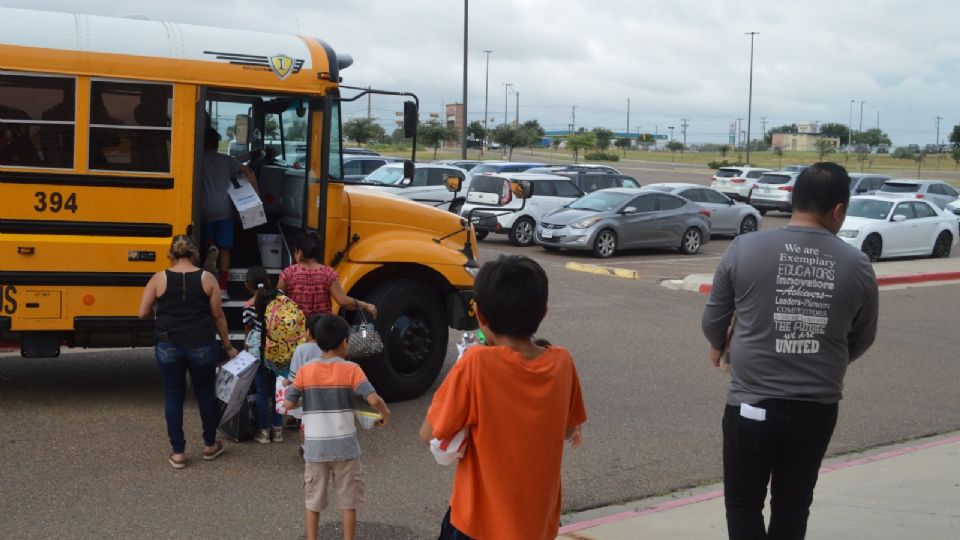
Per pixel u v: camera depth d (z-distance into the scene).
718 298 4.46
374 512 6.20
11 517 5.81
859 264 4.26
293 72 8.19
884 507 6.45
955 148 98.81
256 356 7.23
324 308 7.56
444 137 68.88
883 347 12.93
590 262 20.69
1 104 7.47
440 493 6.59
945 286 19.45
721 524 6.05
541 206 23.62
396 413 8.61
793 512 4.39
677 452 7.84
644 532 5.86
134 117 7.76
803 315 4.23
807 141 152.62
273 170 9.14
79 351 10.51
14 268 7.57
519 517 3.60
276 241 8.85
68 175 7.64
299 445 7.52
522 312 3.62
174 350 6.71
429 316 9.08
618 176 28.86
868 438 8.58
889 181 35.06
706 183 54.72
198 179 7.92
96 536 5.59
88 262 7.72
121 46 7.71
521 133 71.69
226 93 8.20
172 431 6.80
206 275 6.80
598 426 8.52
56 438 7.38
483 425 3.58
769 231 4.42
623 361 11.25
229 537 5.68
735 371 4.38
